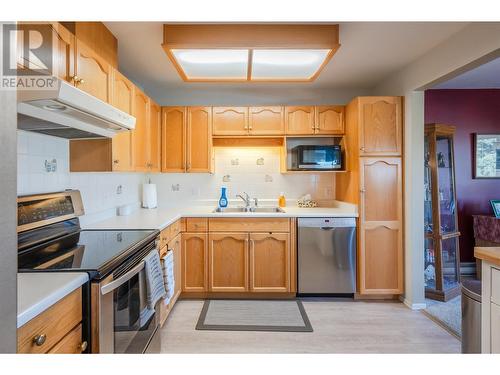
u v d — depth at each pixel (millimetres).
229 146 3229
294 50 1972
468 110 3682
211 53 2027
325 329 2254
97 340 1101
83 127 1517
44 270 1109
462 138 3680
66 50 1371
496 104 3678
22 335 781
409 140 2648
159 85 3219
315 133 3076
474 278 3551
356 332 2211
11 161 630
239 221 2785
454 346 2023
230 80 2523
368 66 2711
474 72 3160
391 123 2730
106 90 1769
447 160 3123
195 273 2803
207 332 2205
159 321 1870
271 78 2516
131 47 2281
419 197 2635
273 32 1900
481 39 1872
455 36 2092
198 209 3176
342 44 2256
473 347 1483
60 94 1080
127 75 2910
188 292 2830
